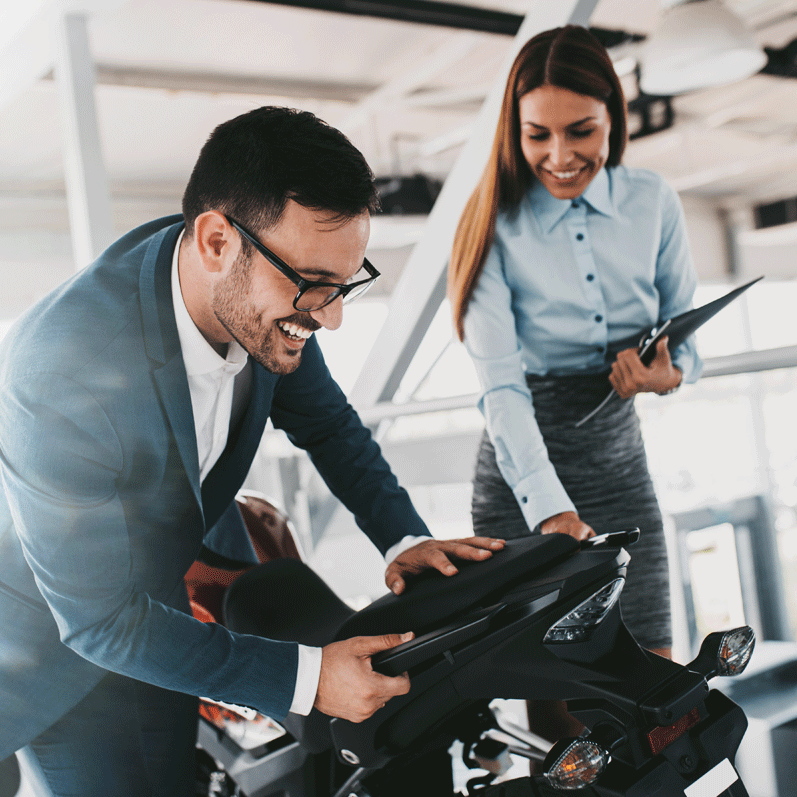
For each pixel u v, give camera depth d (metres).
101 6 2.45
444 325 2.82
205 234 0.86
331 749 1.13
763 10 7.18
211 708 1.32
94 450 0.85
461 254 1.36
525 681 0.85
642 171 1.36
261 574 1.23
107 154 8.80
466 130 8.23
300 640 1.08
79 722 1.11
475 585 0.89
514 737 1.07
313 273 0.83
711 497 2.13
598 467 1.37
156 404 0.91
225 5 5.78
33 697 1.05
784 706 1.45
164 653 0.88
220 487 1.18
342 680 0.88
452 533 3.06
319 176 0.80
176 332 0.94
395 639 0.88
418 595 0.93
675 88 4.69
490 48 6.87
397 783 1.00
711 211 14.30
